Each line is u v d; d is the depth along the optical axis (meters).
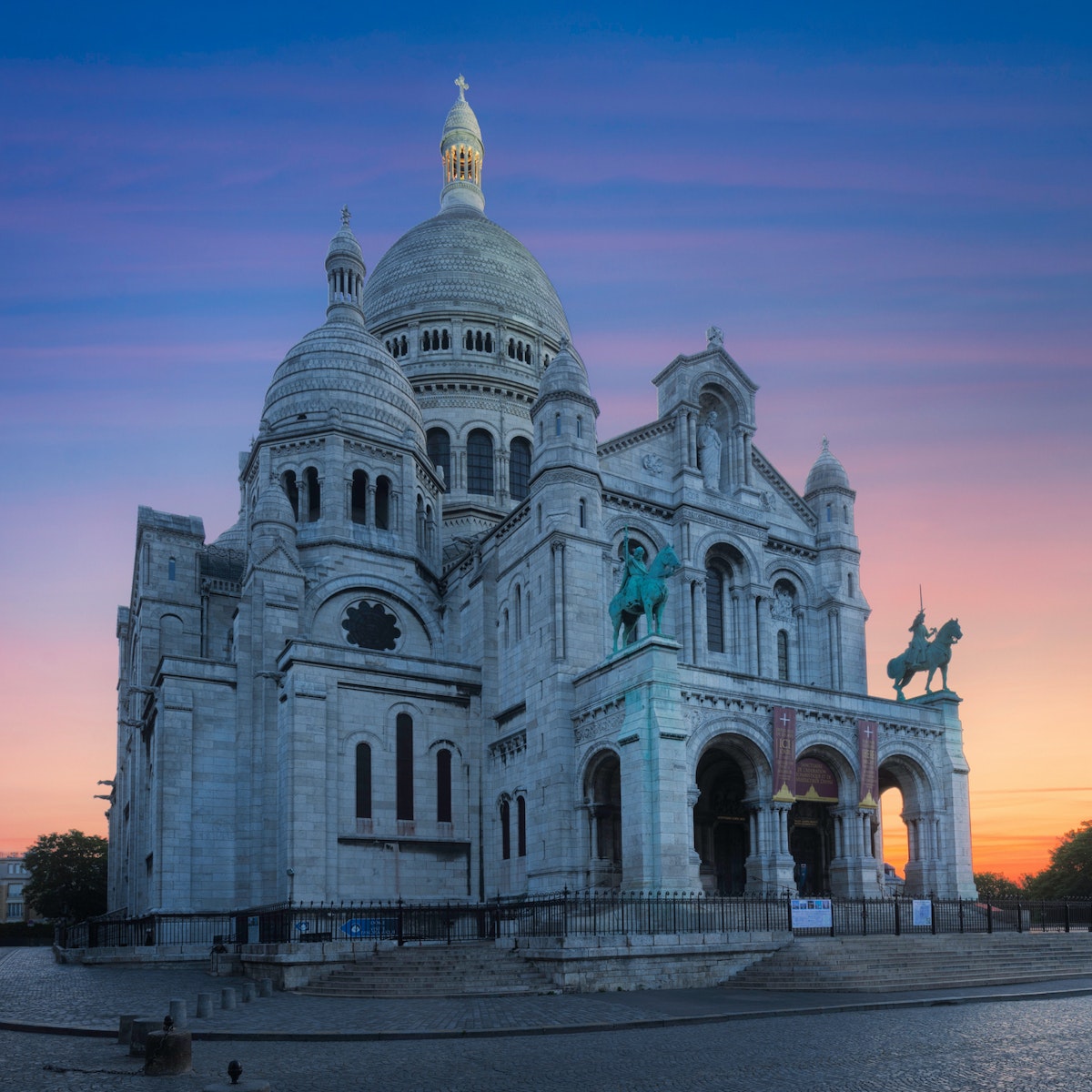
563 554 55.78
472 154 122.19
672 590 61.03
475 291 99.44
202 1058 23.00
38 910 111.75
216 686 60.06
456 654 69.75
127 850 78.88
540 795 54.09
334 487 70.88
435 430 93.31
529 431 96.12
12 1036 26.88
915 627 60.78
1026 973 38.69
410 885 58.06
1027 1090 18.06
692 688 48.94
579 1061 21.67
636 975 35.91
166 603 70.94
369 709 59.34
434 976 36.16
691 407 64.31
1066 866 113.50
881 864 54.31
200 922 56.25
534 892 53.41
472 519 89.75
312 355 76.56
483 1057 22.42
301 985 39.16
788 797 51.00
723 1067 20.72
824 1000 31.66
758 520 65.06
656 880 44.78
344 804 57.12
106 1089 19.00
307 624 66.06
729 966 37.56
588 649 55.28
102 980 44.97
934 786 57.31
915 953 39.41
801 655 67.12
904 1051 22.30
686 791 46.72
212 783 58.75
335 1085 19.42
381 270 105.38
